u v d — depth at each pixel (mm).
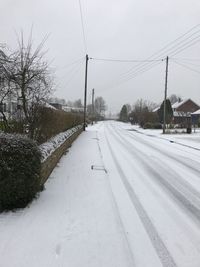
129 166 10211
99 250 4039
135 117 67188
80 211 5438
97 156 12031
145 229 4789
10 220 4859
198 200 6457
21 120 8766
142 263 3773
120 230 4699
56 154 9461
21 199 5316
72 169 9141
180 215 5492
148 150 15242
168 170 9758
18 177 5070
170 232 4719
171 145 18500
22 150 5168
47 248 4016
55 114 11773
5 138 5234
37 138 9055
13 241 4164
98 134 27062
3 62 9500
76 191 6703
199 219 5328
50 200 5953
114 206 5812
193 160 12141
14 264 3604
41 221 4875
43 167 6586
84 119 32625
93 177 8188
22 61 9883
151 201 6254
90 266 3652
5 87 9797
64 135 12812
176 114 61438
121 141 20375
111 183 7609
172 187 7496
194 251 4129
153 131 36969
